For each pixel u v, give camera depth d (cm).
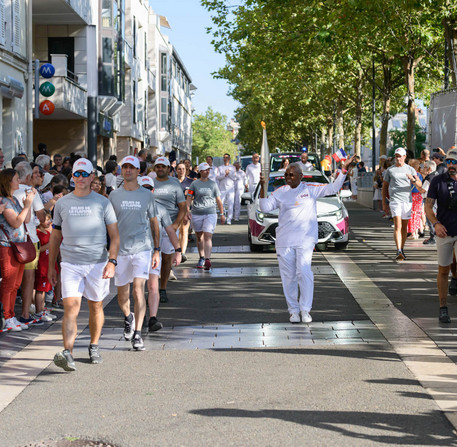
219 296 1108
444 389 617
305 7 2547
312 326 883
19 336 866
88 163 727
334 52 2934
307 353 751
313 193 931
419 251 1631
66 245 723
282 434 518
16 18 2222
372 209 3269
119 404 596
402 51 2805
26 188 905
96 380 672
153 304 877
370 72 4422
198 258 1602
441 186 888
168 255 1063
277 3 2706
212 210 1400
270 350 769
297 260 914
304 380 653
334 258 1520
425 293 1092
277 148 7950
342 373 673
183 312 988
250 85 4884
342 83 4656
